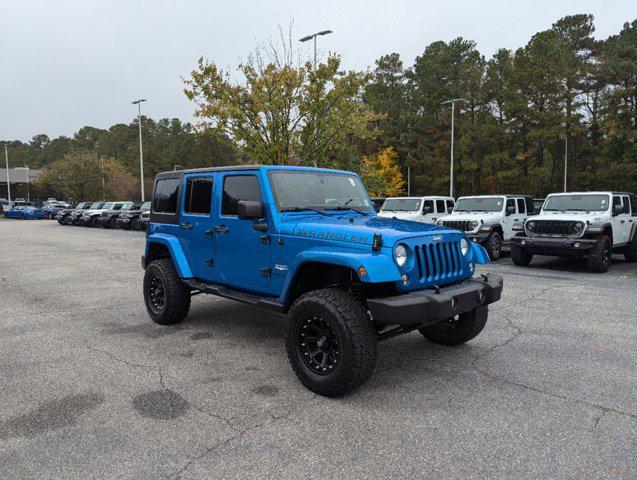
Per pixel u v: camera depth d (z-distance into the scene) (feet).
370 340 12.07
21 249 52.06
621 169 136.56
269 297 15.25
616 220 36.86
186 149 265.75
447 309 12.19
